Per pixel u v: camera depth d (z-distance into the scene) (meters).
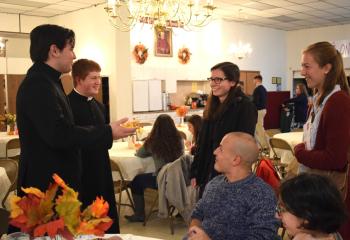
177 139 3.90
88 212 1.18
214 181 1.91
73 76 2.40
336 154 1.76
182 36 9.83
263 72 11.53
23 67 7.86
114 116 7.42
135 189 4.10
